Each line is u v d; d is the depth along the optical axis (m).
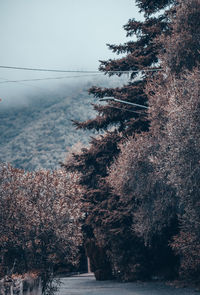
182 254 22.48
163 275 28.50
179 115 18.27
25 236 20.38
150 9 32.62
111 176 24.38
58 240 20.42
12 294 15.72
